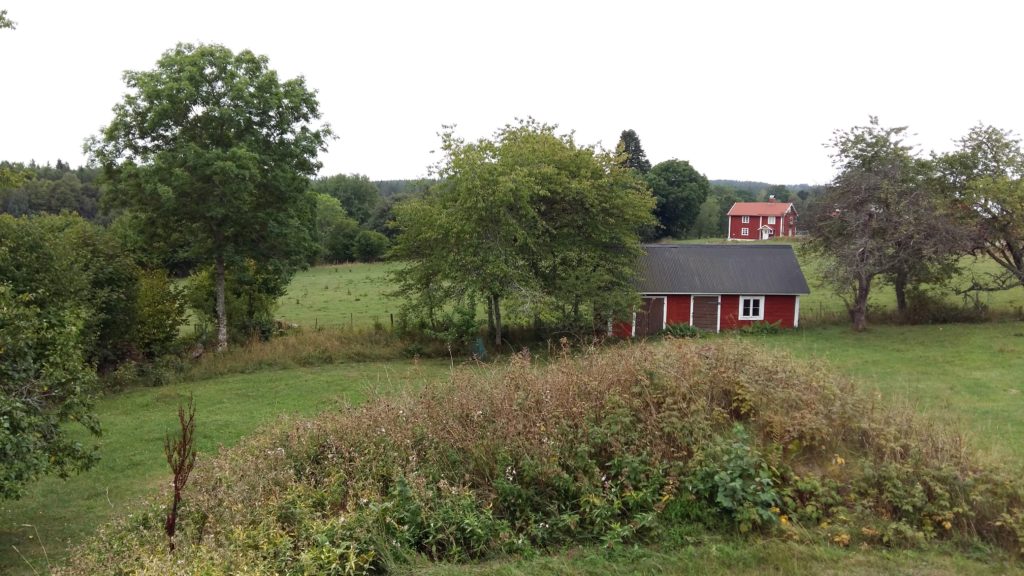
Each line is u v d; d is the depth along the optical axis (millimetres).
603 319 28078
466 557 7512
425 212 26625
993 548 7238
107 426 18406
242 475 8695
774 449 8516
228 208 25562
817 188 36312
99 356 23703
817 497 7961
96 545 7641
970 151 30578
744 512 7613
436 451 9023
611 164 29828
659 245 35125
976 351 24078
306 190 29078
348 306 41875
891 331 29484
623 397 9539
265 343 27609
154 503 8547
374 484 8391
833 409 9203
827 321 32594
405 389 11883
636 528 7727
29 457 9992
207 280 30125
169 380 23875
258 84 26641
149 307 25828
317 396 21078
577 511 8125
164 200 23641
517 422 9133
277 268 28781
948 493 7715
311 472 9047
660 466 8383
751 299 32094
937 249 27359
